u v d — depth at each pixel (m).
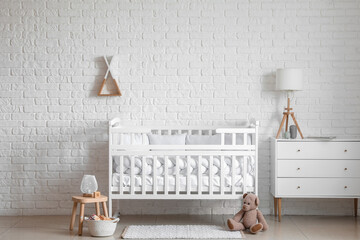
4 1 4.87
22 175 4.89
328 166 4.55
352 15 4.89
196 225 4.38
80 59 4.88
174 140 4.68
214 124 4.91
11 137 4.89
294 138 4.70
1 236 4.02
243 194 4.30
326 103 4.91
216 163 4.37
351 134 4.91
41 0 4.87
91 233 4.01
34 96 4.88
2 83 4.88
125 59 4.88
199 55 4.89
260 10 4.89
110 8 4.87
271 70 4.89
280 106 4.91
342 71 4.90
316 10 4.89
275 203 4.78
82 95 4.89
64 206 4.91
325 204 4.93
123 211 4.91
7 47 4.87
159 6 4.88
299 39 4.89
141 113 4.89
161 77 4.89
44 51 4.87
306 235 4.07
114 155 4.32
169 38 4.88
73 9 4.87
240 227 4.18
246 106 4.91
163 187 4.34
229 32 4.89
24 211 4.89
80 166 4.91
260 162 4.91
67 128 4.89
